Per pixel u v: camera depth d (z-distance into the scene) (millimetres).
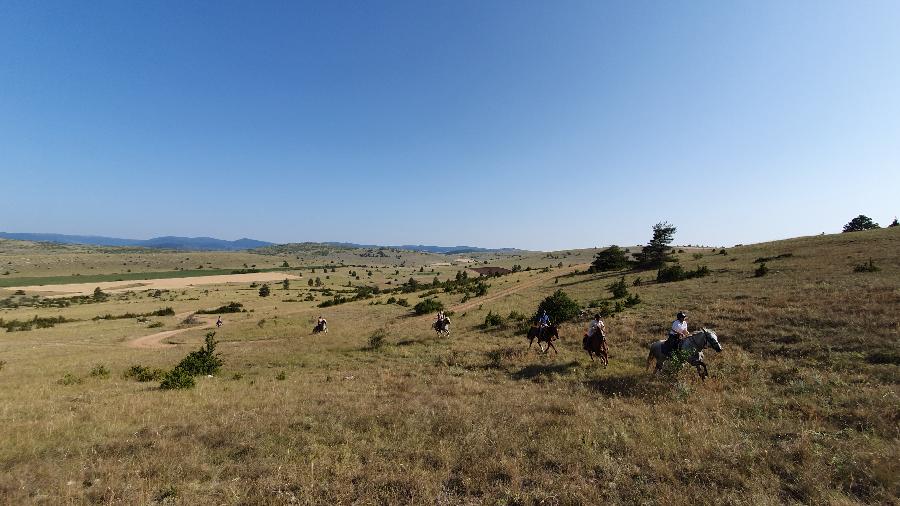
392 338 28781
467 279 93500
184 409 11711
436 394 12578
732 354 14719
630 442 7461
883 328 14180
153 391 15234
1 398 14086
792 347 14266
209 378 18906
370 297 76625
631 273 55031
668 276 40156
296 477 6699
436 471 6848
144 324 56000
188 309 75375
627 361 16172
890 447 6578
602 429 8289
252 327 45844
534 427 8695
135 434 9438
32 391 15258
